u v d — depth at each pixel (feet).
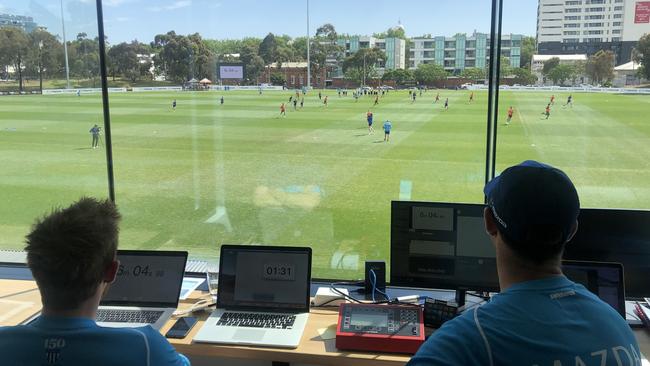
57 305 3.79
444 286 7.15
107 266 4.00
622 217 6.88
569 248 7.02
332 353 6.23
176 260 7.50
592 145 42.78
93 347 3.68
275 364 6.56
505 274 3.36
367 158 54.95
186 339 6.63
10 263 10.13
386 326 6.42
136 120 74.54
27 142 52.49
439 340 3.19
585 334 3.01
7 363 3.64
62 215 3.95
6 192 33.73
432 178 41.86
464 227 7.04
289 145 66.64
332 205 34.99
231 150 64.23
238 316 7.05
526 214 3.13
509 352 2.95
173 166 51.75
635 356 3.13
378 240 22.62
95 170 38.93
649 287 6.88
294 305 7.18
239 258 7.38
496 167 12.17
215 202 36.88
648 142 41.86
